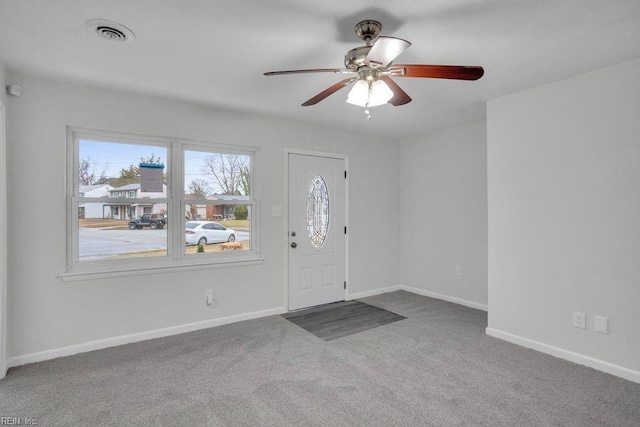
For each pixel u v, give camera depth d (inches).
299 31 79.7
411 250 197.0
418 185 192.2
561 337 109.3
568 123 107.1
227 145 143.2
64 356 110.0
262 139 150.6
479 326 138.6
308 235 166.2
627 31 79.5
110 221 121.3
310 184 166.7
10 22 75.8
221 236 143.9
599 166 100.9
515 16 73.4
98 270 116.2
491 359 108.3
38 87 106.6
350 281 181.0
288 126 158.2
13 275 102.5
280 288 156.5
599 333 101.0
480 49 88.4
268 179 152.7
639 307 93.8
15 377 96.1
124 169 124.1
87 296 114.4
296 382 94.5
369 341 123.5
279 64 97.7
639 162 93.7
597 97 101.1
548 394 88.0
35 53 90.7
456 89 116.8
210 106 136.6
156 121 126.2
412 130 178.9
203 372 100.1
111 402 84.7
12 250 102.2
